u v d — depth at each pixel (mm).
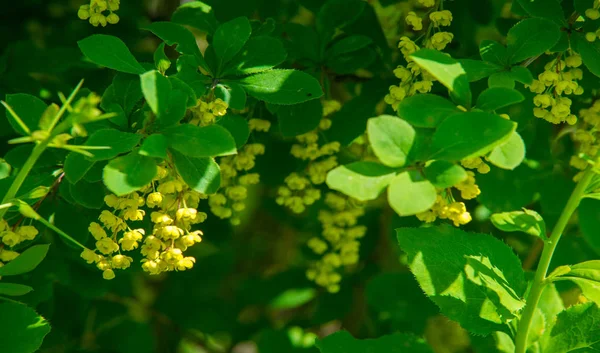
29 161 850
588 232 971
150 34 1076
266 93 903
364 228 1049
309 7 1015
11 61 1005
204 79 901
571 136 1048
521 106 971
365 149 1024
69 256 1016
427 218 874
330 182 803
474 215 1091
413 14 942
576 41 911
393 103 925
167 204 892
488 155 825
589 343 910
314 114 969
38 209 953
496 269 906
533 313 899
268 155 1056
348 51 983
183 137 835
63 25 1086
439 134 812
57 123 895
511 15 1059
